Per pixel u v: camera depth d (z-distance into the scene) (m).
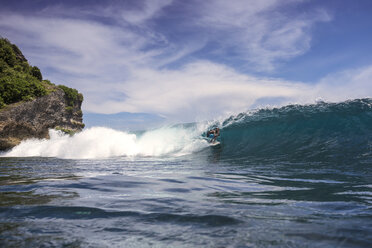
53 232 1.51
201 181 3.79
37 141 18.42
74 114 38.03
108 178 3.90
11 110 16.89
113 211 1.99
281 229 1.54
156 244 1.31
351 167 5.21
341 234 1.43
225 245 1.28
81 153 11.59
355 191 3.02
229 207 2.16
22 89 18.72
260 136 11.29
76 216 1.86
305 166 5.67
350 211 2.05
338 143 8.47
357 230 1.51
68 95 36.06
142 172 5.00
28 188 3.02
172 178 4.04
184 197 2.60
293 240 1.34
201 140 12.16
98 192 2.81
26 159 10.04
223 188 3.23
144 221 1.73
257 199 2.55
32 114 18.61
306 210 2.08
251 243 1.30
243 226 1.61
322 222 1.70
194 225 1.64
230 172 4.98
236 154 9.12
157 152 11.21
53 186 3.17
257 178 4.16
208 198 2.58
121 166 6.37
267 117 12.83
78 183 3.39
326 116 10.98
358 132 9.08
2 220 1.76
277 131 11.37
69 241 1.36
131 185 3.30
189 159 8.46
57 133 21.22
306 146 8.81
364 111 10.24
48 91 21.11
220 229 1.55
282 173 4.77
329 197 2.67
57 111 21.47
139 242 1.35
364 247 1.23
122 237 1.42
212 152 10.09
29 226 1.62
